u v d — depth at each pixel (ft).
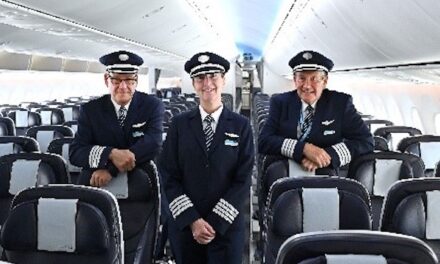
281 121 13.46
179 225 10.99
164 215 14.98
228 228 11.16
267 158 13.46
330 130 13.06
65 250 8.80
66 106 36.29
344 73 36.17
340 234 6.28
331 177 9.78
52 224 8.74
